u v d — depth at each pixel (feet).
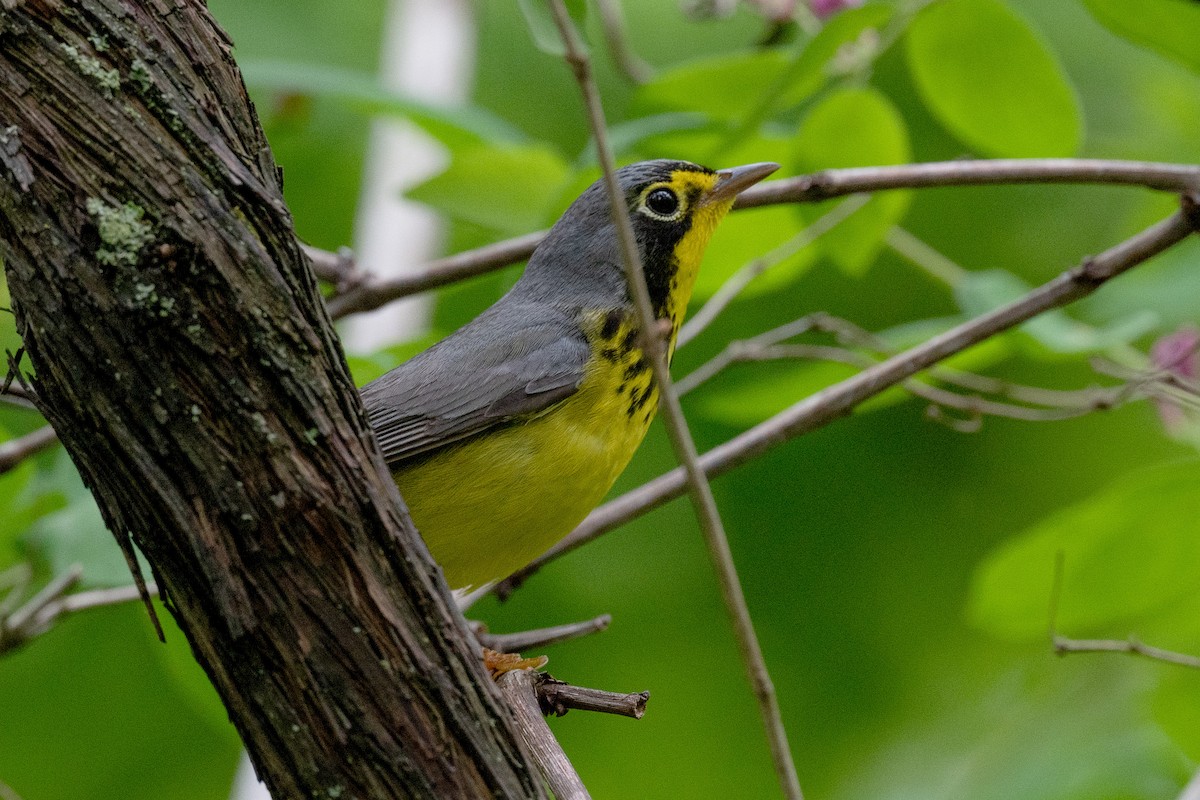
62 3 18.53
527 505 31.83
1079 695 47.67
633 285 21.53
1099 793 42.34
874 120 38.42
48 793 50.88
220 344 19.01
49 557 34.60
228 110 19.47
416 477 31.71
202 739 51.31
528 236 37.09
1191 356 39.29
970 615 41.34
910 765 48.24
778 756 21.31
